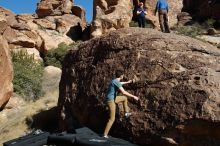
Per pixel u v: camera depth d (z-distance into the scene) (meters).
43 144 10.67
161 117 9.96
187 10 39.28
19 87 21.16
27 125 16.59
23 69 23.02
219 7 34.91
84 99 12.64
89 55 13.49
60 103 14.34
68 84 14.00
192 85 9.78
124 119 10.68
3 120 18.16
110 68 12.07
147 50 11.47
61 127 13.80
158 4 16.19
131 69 11.38
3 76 18.48
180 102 9.73
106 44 12.75
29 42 29.12
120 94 10.97
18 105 19.94
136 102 10.72
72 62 14.32
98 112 11.81
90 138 10.02
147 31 12.52
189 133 9.45
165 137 9.73
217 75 9.95
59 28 33.41
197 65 10.44
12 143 10.72
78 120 12.91
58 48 29.81
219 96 9.32
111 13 31.22
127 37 12.29
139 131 10.32
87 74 13.04
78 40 33.31
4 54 18.58
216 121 8.98
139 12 16.48
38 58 29.25
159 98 10.24
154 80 10.67
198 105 9.36
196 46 11.19
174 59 10.85
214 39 28.23
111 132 11.02
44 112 17.53
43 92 22.11
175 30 32.75
